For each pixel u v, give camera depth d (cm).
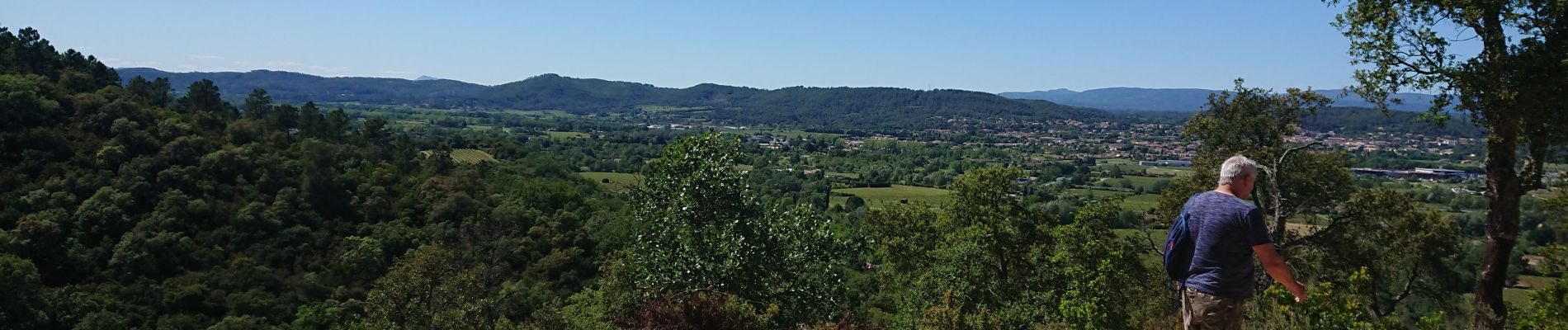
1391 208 1719
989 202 2178
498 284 4159
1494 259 1069
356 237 4275
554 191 6156
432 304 2973
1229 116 1892
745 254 1108
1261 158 1770
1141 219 2064
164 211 3612
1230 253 412
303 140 5578
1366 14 1074
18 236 3053
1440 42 1004
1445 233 1697
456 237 4697
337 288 3822
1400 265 1777
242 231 3859
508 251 4641
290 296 3550
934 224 2419
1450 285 1764
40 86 4334
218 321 3209
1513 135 1023
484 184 6203
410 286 2928
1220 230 413
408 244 4472
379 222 4653
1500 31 983
